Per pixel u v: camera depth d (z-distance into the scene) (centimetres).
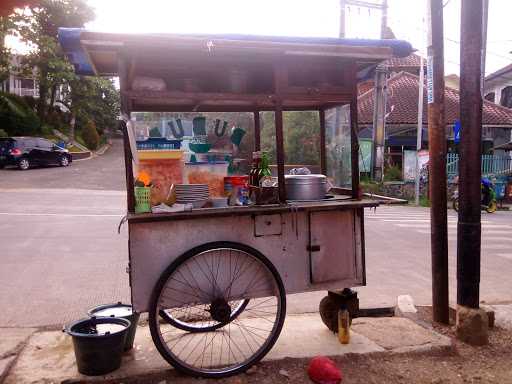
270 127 435
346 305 396
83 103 3241
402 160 2064
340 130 418
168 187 356
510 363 372
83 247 791
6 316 480
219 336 404
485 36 1065
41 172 2198
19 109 2992
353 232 375
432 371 354
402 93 2302
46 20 2655
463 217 402
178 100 353
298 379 335
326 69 388
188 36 318
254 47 328
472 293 404
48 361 354
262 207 343
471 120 393
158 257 331
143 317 470
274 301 539
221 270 344
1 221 1033
